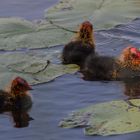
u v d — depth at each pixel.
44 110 26.92
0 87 28.72
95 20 36.78
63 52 32.69
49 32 35.16
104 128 24.31
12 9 41.12
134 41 35.19
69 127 24.89
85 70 31.09
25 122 25.89
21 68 30.56
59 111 26.70
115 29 36.50
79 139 24.02
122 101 26.19
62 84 29.44
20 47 33.66
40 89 28.94
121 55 31.06
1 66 30.67
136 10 37.78
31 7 41.38
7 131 25.19
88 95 28.30
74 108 26.95
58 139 24.25
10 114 26.75
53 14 37.72
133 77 30.16
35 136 24.64
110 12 37.50
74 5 38.62
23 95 27.86
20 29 35.72
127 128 24.19
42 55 32.78
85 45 32.88
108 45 34.72
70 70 31.05
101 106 25.81
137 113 25.05
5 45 33.84
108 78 30.16
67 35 34.84
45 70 30.64
